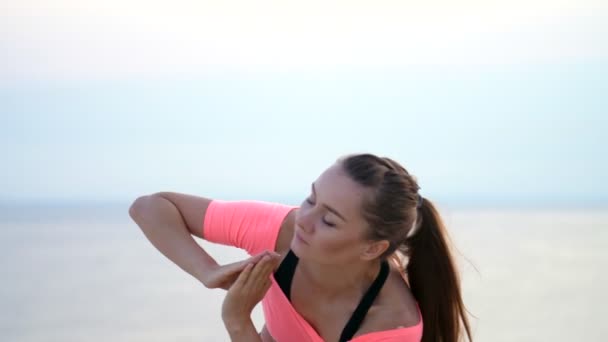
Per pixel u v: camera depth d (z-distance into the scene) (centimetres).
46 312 2805
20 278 4081
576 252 5622
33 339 2202
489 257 4997
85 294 3322
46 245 6794
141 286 3534
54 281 3900
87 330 2334
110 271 4344
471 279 3597
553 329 2138
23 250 6228
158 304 2872
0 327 2481
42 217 16012
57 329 2388
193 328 2211
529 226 10306
